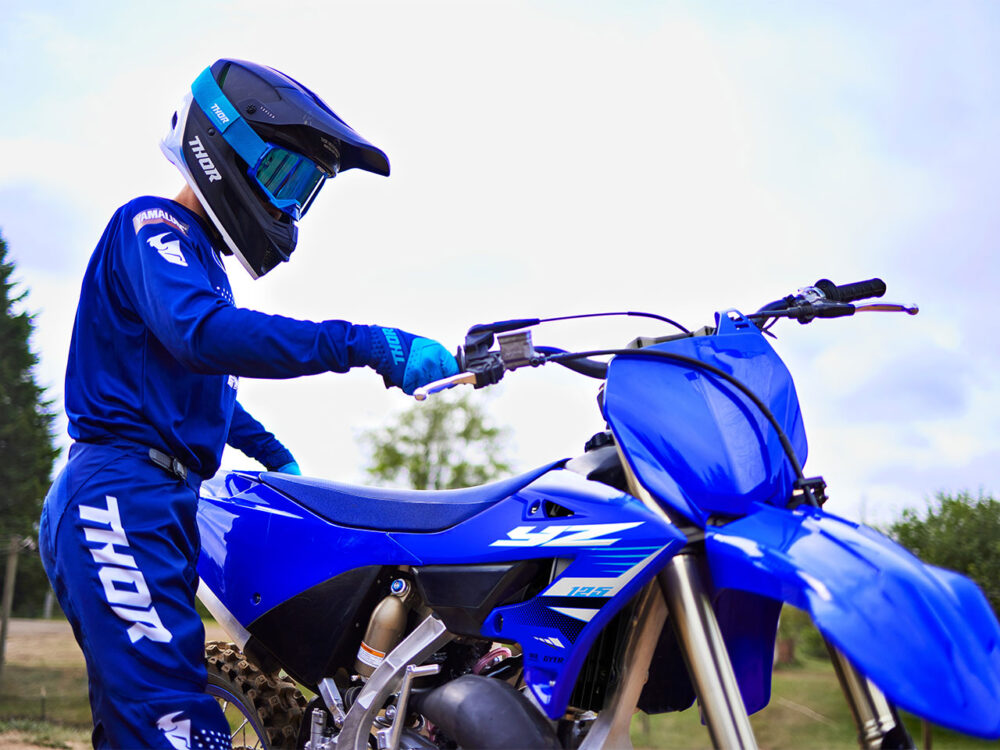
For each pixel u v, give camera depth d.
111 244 2.36
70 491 2.21
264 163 2.38
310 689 2.34
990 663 1.47
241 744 2.91
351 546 2.23
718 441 1.87
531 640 1.91
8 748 5.38
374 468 15.23
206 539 2.49
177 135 2.44
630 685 1.86
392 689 2.12
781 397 2.02
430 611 2.21
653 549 1.75
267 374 2.06
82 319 2.37
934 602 1.52
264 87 2.39
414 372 1.98
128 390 2.28
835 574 1.55
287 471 2.93
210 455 2.39
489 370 1.82
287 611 2.31
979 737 1.34
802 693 5.16
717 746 1.66
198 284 2.17
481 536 2.03
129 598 2.12
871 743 1.71
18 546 10.15
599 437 2.07
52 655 8.99
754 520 1.75
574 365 2.06
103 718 2.11
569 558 1.89
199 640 2.20
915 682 1.40
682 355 1.94
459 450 15.41
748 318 2.22
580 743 1.98
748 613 1.88
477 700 1.94
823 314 2.32
